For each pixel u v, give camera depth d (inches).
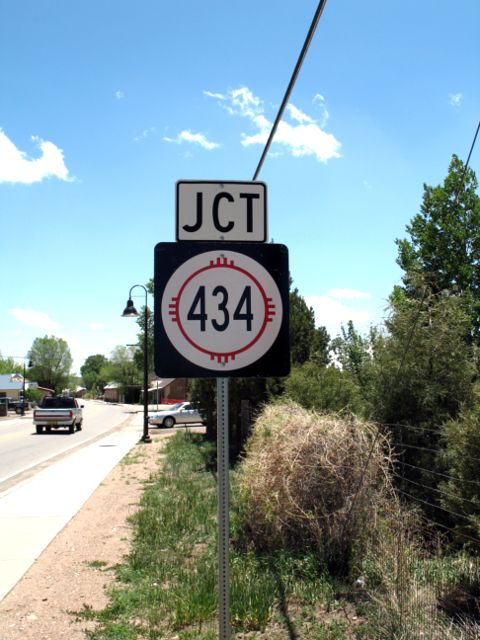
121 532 293.0
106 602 195.9
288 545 227.1
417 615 154.9
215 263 123.0
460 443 189.3
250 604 179.2
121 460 635.5
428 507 237.3
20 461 671.8
